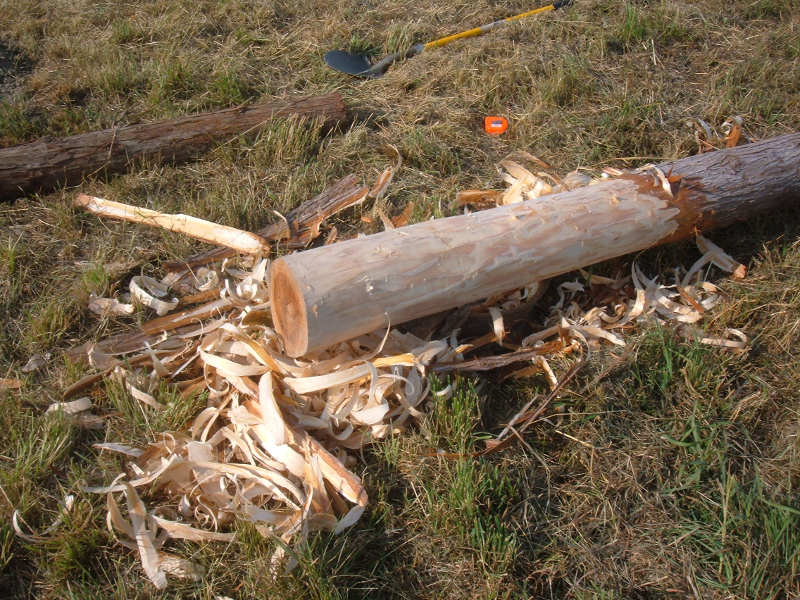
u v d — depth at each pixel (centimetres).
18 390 212
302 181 276
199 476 191
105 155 278
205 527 187
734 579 178
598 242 221
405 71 338
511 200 262
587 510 191
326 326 193
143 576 179
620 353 220
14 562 181
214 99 318
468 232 208
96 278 238
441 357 211
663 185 230
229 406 206
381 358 201
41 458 194
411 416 204
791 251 251
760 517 186
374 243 201
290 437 192
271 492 188
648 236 229
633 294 238
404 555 183
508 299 229
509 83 326
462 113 312
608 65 344
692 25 367
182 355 218
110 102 318
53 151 273
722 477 192
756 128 309
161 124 288
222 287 240
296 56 348
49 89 323
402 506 192
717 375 216
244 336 203
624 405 210
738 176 240
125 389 210
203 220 253
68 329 230
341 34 363
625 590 178
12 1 377
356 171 288
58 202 269
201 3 379
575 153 296
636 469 198
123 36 355
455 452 199
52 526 183
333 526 183
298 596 172
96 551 182
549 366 215
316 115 302
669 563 182
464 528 185
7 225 262
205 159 290
